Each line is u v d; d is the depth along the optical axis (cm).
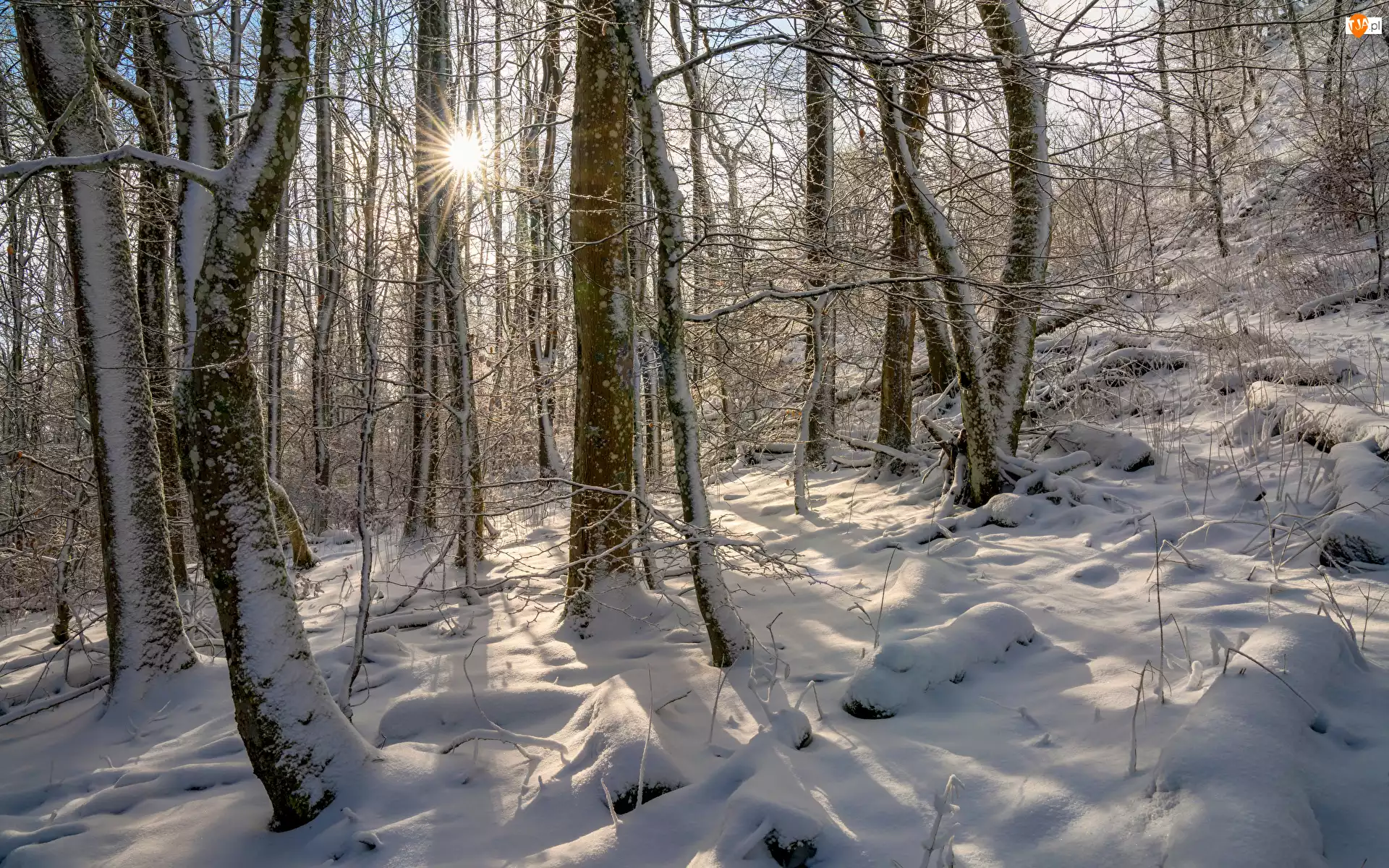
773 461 1216
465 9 824
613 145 550
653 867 280
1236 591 429
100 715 517
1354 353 802
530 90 962
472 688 423
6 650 734
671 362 429
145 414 550
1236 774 248
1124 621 417
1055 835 263
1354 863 232
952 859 246
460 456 669
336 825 322
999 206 840
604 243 549
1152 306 1034
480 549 816
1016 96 652
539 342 1008
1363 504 465
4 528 797
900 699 363
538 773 347
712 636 440
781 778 304
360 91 638
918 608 466
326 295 1145
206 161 496
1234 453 655
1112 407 861
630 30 407
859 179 873
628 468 562
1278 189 1466
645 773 323
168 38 500
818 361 790
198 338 328
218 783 384
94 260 532
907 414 907
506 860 294
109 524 536
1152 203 1475
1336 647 326
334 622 664
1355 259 1124
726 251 566
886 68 474
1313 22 382
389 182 659
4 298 966
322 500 1345
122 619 533
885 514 744
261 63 338
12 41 524
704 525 430
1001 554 552
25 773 445
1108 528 564
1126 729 311
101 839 335
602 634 530
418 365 805
